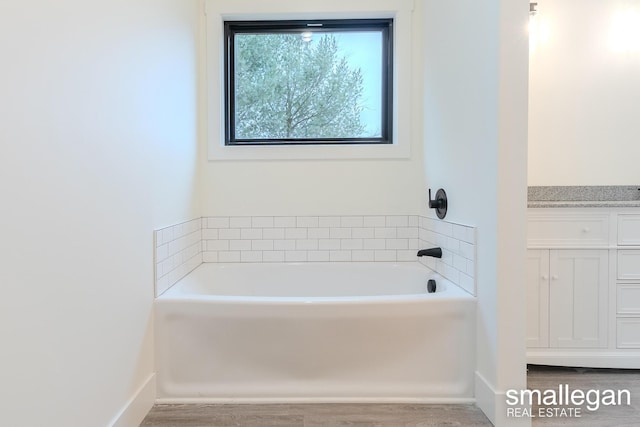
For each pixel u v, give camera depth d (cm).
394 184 234
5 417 82
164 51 174
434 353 161
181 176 197
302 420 148
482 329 153
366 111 245
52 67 97
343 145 235
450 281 185
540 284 197
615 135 234
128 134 138
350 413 153
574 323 197
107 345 123
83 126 110
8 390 83
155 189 164
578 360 195
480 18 153
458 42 174
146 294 154
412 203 234
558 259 197
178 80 193
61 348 100
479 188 155
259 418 150
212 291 218
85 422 111
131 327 140
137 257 146
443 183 195
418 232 234
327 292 231
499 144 140
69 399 103
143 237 151
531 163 239
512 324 142
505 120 140
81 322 109
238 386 162
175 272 187
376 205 235
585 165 236
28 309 89
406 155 232
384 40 241
